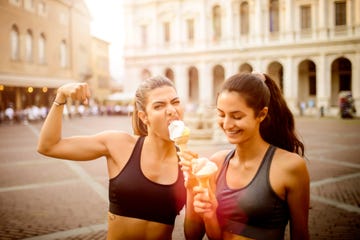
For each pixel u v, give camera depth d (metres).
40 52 30.55
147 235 2.24
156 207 2.22
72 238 5.61
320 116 34.59
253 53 38.69
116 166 2.32
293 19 36.62
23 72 28.50
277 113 2.51
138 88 2.33
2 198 7.91
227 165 2.22
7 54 26.83
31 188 8.82
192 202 2.19
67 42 34.28
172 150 2.34
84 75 37.81
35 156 14.00
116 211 2.27
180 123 2.03
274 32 37.66
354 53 34.00
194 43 42.06
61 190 8.62
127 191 2.22
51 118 2.23
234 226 2.04
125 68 46.75
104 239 5.57
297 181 2.00
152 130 2.25
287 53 37.00
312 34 35.84
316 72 36.03
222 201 2.10
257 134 2.11
